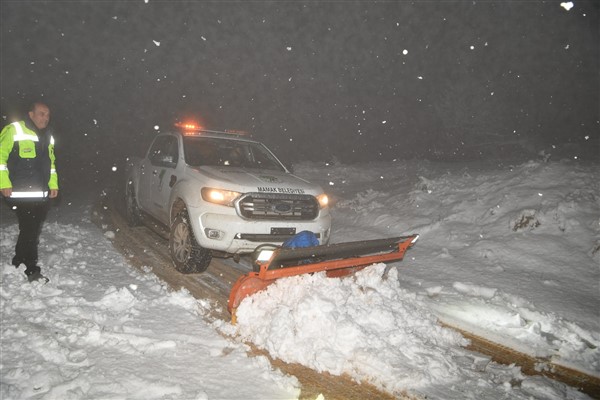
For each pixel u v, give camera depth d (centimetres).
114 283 514
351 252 472
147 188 714
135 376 314
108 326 394
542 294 535
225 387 315
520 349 410
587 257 619
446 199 859
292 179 598
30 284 460
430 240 744
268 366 348
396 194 968
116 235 758
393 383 335
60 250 621
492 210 761
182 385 311
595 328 453
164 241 739
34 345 343
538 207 722
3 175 443
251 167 642
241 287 413
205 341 382
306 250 412
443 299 515
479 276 593
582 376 371
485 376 359
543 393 338
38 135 473
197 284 543
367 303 426
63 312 410
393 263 654
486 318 468
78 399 286
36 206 478
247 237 521
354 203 995
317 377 344
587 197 714
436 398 321
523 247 657
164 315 431
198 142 658
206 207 530
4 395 285
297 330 382
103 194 1216
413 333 406
